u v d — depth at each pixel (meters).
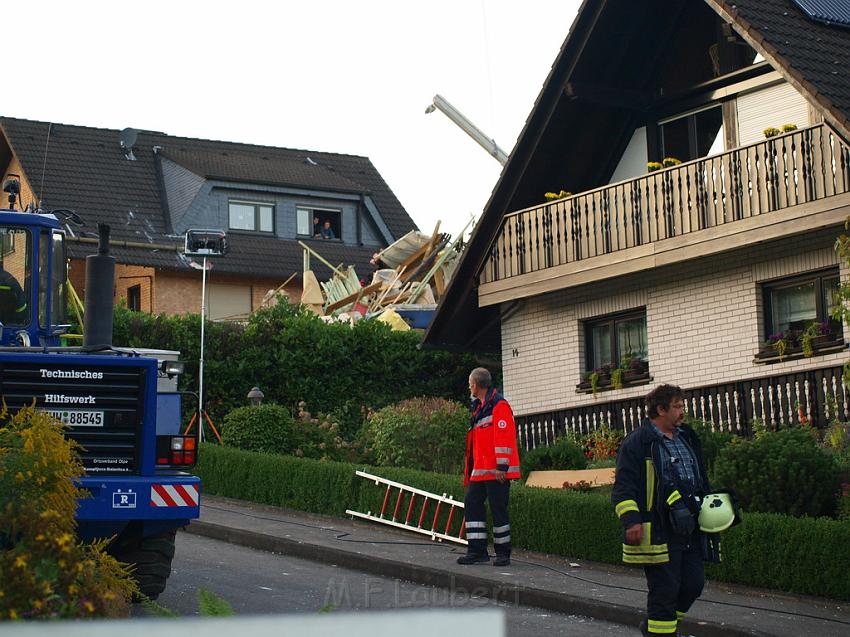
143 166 37.47
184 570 12.76
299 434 20.72
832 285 17.27
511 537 14.06
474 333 22.94
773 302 18.11
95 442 10.32
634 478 8.85
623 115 21.09
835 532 11.16
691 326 18.97
